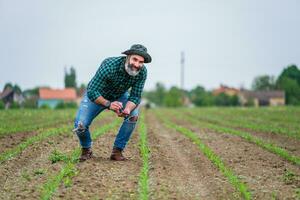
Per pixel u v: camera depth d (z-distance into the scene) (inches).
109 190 389.1
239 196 380.2
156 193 383.9
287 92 4020.7
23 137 723.4
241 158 554.6
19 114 1428.4
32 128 879.7
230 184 418.3
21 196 369.4
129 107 470.9
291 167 499.2
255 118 1443.2
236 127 1056.8
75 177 426.6
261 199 372.8
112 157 506.9
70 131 806.5
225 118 1450.5
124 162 498.0
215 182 426.6
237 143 704.4
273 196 377.7
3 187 396.8
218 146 666.2
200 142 679.7
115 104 462.6
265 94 4136.3
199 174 460.1
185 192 391.9
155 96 6348.4
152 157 543.8
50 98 4141.2
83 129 480.1
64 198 365.7
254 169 487.8
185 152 605.3
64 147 605.0
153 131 919.0
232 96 3986.2
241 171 477.1
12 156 524.1
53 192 379.6
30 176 434.9
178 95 4463.6
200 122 1246.9
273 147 622.5
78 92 4424.2
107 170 456.1
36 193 378.6
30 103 2748.5
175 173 460.8
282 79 4077.3
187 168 489.7
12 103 2568.9
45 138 685.9
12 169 464.8
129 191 386.6
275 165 508.7
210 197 378.3
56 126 965.2
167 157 554.9
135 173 450.3
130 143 664.4
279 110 2041.1
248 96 4141.2
